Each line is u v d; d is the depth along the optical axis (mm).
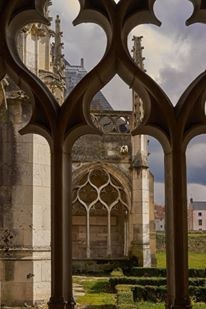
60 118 3838
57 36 20859
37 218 15031
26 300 14375
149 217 30781
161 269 27469
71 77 41125
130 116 31625
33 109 3918
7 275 14469
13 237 14742
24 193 15000
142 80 3852
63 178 3826
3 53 3912
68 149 3949
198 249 46344
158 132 3924
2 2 3967
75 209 32812
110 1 3916
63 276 3709
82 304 16500
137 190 30391
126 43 3984
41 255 14852
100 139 31703
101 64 3887
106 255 33469
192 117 3855
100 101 38438
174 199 3709
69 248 3824
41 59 16984
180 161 3754
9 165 15078
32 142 15227
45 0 4098
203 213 85375
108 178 31516
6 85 14594
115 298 17750
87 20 4152
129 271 28281
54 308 3609
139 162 30406
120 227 33688
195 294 18047
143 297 18109
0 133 15227
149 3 3947
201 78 3775
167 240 3848
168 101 3814
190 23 4059
